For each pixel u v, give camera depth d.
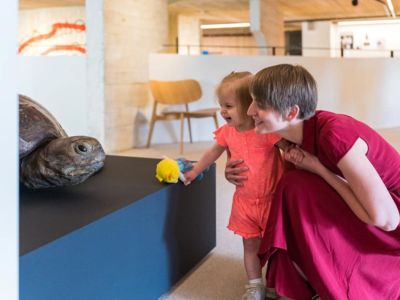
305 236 1.16
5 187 0.61
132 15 4.47
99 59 4.09
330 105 5.92
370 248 1.18
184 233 1.53
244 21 9.78
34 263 0.87
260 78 1.14
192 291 1.45
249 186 1.38
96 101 4.16
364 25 10.73
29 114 1.46
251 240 1.40
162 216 1.37
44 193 1.33
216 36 13.55
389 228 1.09
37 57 4.43
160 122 4.94
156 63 4.84
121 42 4.32
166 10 5.15
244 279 1.54
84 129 4.36
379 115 6.32
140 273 1.26
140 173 1.61
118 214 1.14
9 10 0.59
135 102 4.61
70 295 0.98
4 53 0.59
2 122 0.60
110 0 4.11
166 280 1.42
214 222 1.81
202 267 1.64
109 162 1.82
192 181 1.57
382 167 1.13
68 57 4.30
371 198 1.05
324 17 9.69
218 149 1.50
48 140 1.46
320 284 1.15
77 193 1.33
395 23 10.44
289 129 1.18
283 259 1.23
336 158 1.08
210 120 5.21
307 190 1.17
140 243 1.25
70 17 6.58
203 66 5.02
